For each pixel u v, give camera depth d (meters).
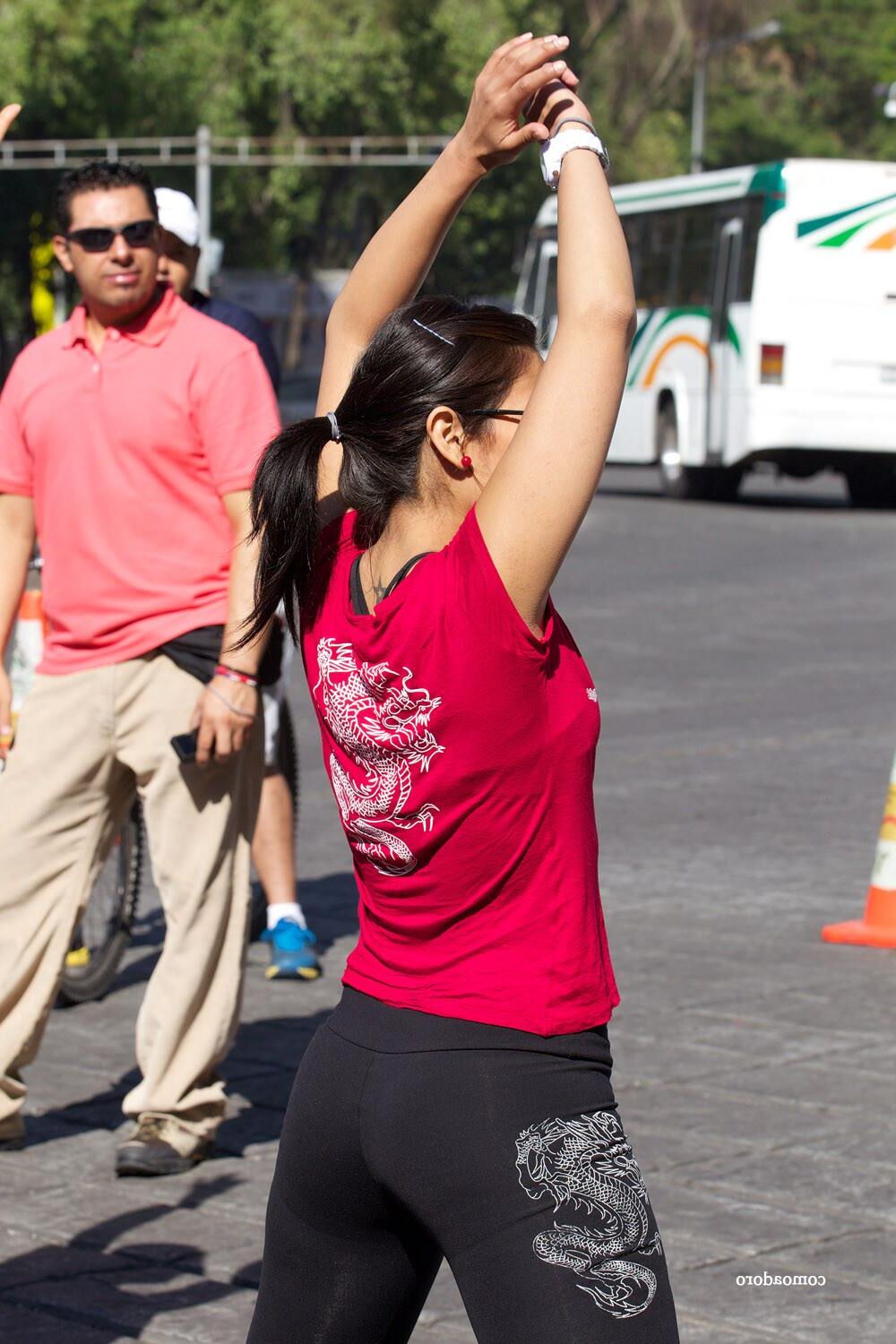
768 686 35.91
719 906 20.98
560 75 7.16
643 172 175.88
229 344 13.55
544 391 6.46
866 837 24.42
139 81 127.12
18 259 133.62
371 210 163.38
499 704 6.43
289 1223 6.97
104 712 13.53
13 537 13.98
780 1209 12.56
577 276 6.57
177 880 13.51
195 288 18.47
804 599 48.19
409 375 6.75
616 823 25.14
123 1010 17.67
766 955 18.97
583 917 6.65
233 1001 13.67
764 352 69.94
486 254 165.50
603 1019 6.66
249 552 13.14
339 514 7.10
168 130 132.25
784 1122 14.20
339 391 7.89
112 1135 14.25
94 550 13.52
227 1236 12.29
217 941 13.59
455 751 6.46
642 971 18.36
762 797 26.73
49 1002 13.73
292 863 18.84
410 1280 6.98
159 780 13.51
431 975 6.62
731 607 46.69
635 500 77.62
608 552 58.03
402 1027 6.63
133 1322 10.98
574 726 6.55
